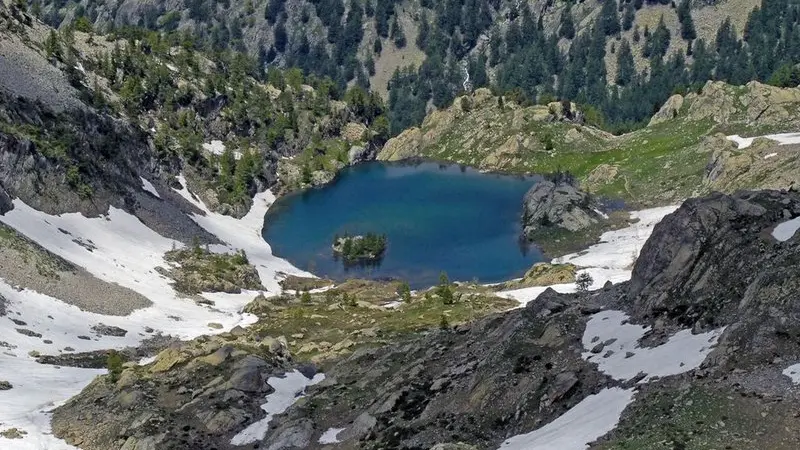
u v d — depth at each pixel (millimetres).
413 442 72812
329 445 79312
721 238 78062
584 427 62500
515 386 74438
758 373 59906
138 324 131875
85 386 102562
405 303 152625
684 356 66438
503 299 149875
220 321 143125
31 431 88188
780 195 83125
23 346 111250
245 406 90562
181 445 82875
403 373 88750
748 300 68188
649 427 58406
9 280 126125
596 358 73500
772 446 53406
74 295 132375
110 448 85000
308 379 99250
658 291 78500
